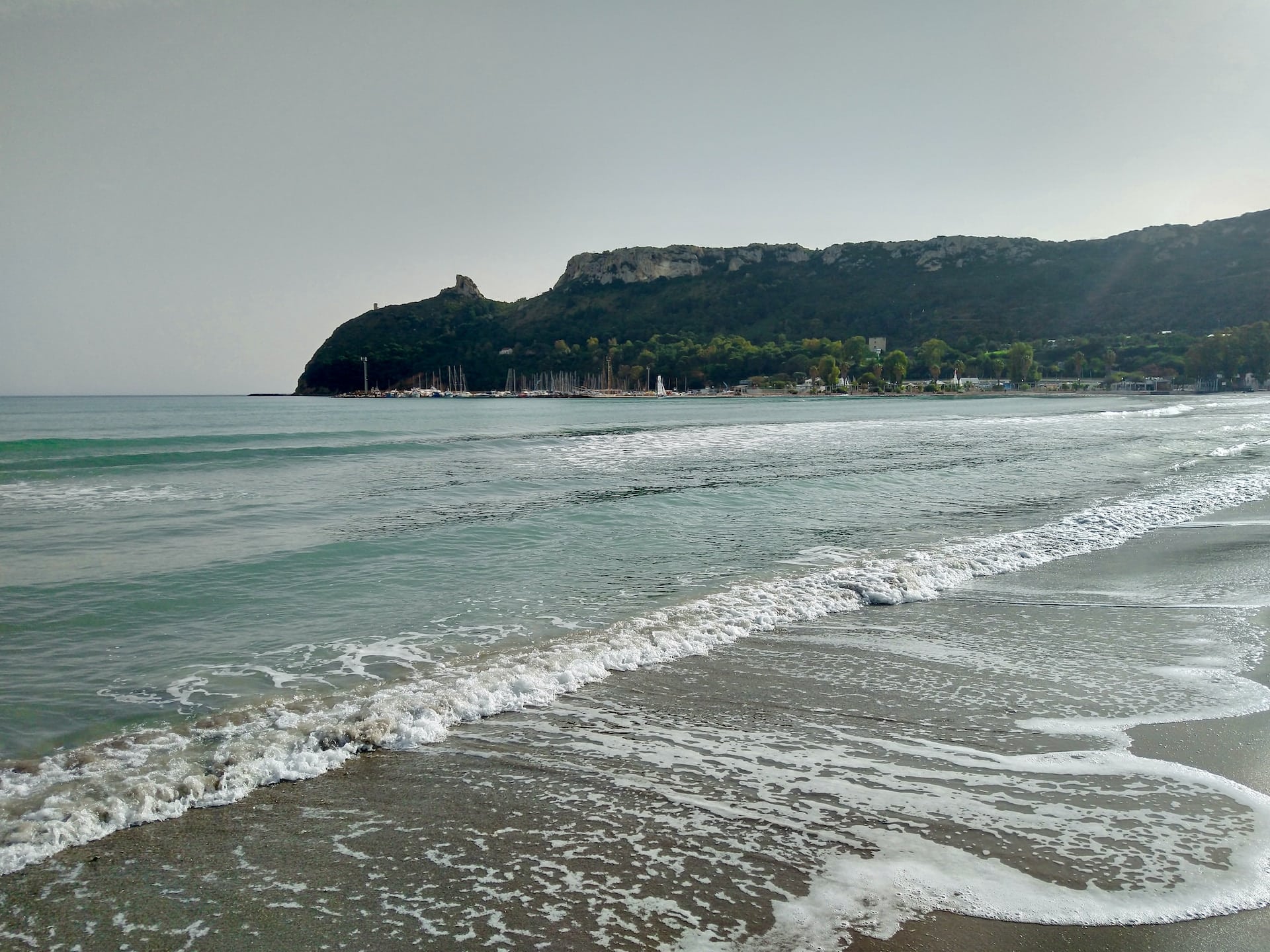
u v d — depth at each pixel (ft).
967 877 13.03
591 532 44.21
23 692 20.93
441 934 11.62
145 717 19.40
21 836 13.96
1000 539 41.57
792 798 15.72
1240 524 45.83
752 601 30.01
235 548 39.19
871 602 30.55
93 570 34.65
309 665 23.12
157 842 14.08
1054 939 11.50
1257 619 27.86
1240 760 17.26
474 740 18.38
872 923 11.86
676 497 56.13
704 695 21.18
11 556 37.35
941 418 178.29
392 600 30.35
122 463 80.18
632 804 15.49
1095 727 19.06
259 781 16.29
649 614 28.35
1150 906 12.25
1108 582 33.60
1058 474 70.95
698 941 11.46
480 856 13.70
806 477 68.74
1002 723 19.35
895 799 15.65
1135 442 107.04
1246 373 467.52
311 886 12.83
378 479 67.46
